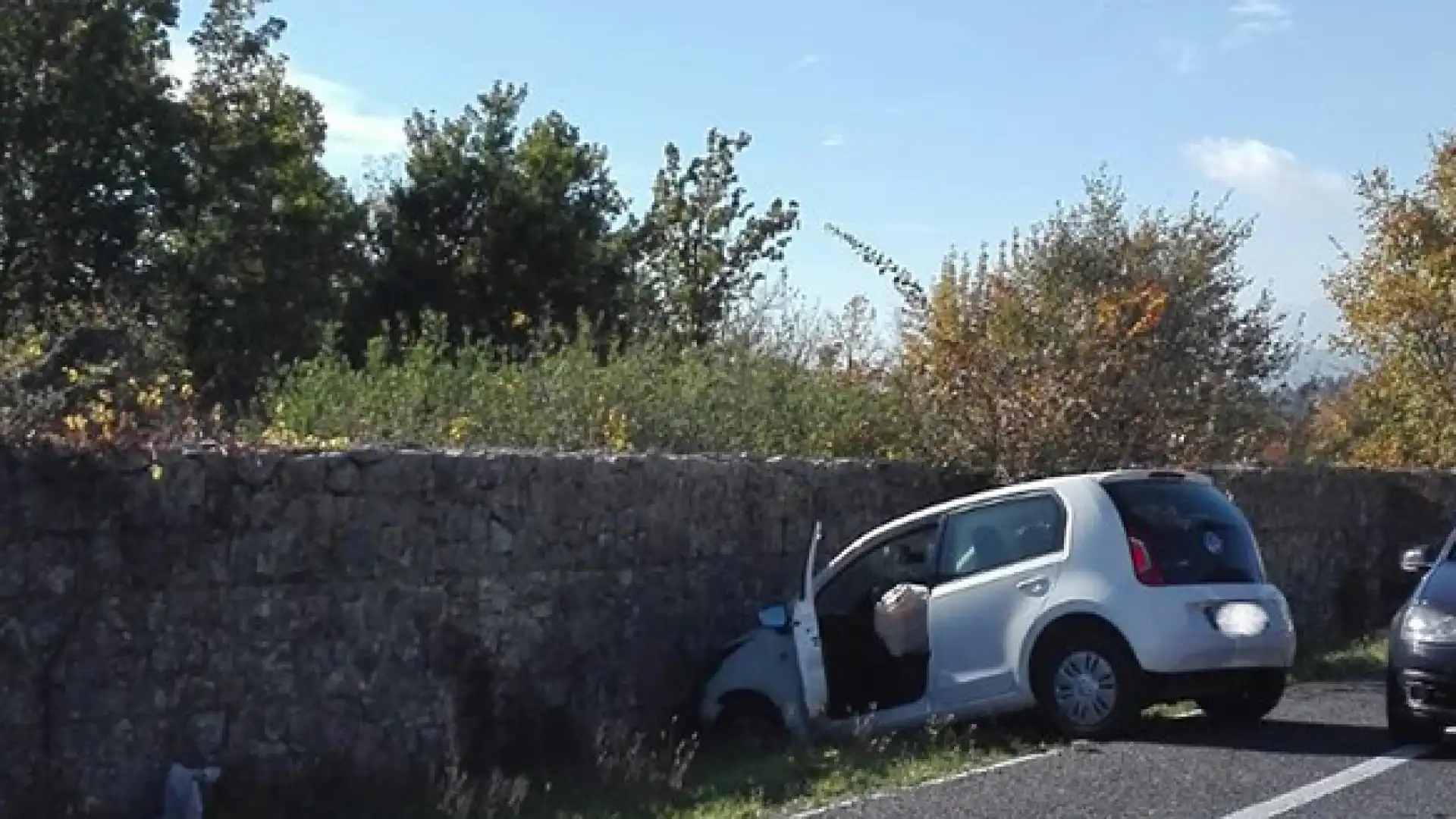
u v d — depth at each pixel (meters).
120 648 9.62
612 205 41.47
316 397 14.60
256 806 10.05
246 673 10.23
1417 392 33.81
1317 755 11.29
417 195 40.12
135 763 9.65
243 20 36.03
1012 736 12.23
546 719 12.09
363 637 10.90
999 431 17.25
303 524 10.58
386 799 10.50
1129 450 17.91
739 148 36.84
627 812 10.36
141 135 32.84
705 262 36.19
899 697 12.70
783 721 12.71
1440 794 9.98
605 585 12.77
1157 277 22.67
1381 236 34.03
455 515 11.58
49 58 32.19
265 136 35.53
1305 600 20.30
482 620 11.72
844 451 17.33
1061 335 18.02
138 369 12.88
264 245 35.03
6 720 9.12
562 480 12.42
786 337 20.16
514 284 39.44
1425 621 11.80
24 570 9.23
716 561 13.88
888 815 9.58
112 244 31.97
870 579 13.01
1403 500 22.94
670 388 16.50
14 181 31.81
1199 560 12.13
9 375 9.88
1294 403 25.23
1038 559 12.23
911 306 19.22
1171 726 12.62
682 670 13.34
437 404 15.09
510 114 41.03
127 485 9.66
